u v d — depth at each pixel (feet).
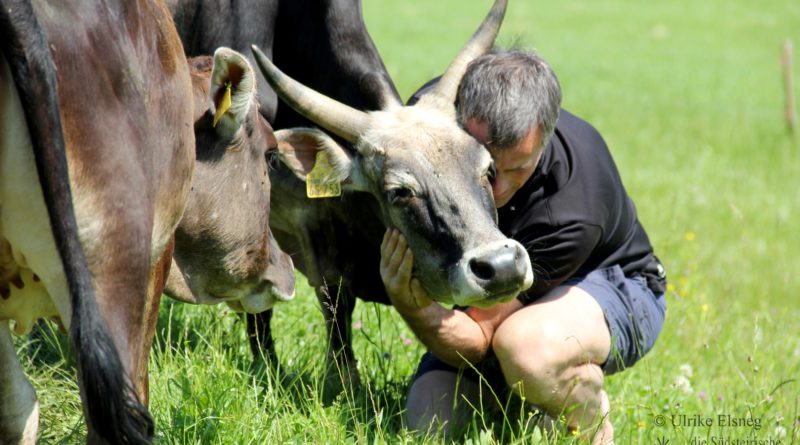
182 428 26.84
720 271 57.67
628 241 31.99
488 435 27.48
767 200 82.33
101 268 19.24
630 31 235.61
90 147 18.99
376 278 35.37
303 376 33.06
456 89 30.25
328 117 29.58
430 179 27.81
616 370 31.01
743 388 36.94
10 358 23.02
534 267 29.30
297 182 34.27
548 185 29.09
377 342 37.06
